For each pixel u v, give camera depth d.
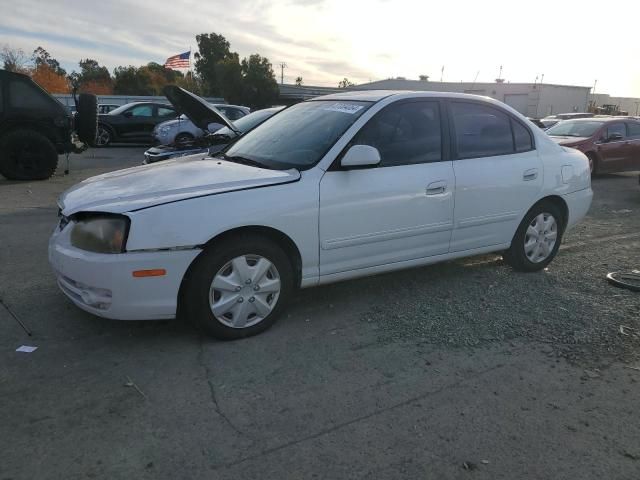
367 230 3.94
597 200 9.88
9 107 10.16
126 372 3.17
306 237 3.68
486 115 4.70
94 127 11.34
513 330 3.84
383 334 3.75
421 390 3.06
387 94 4.31
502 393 3.05
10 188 9.52
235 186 3.49
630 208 9.06
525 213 4.89
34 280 4.63
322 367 3.29
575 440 2.64
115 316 3.28
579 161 5.32
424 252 4.32
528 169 4.82
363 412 2.84
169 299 3.31
